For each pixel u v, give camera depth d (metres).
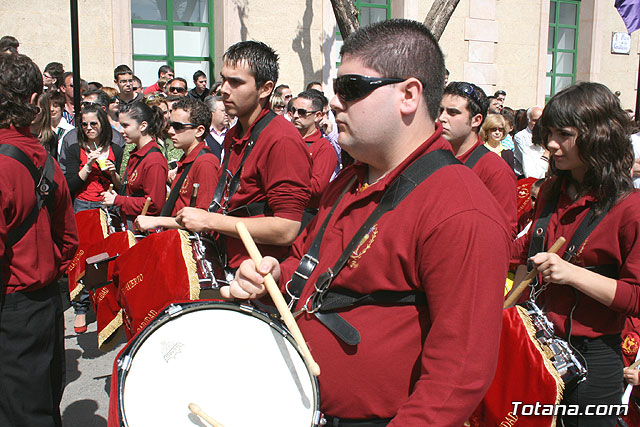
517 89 12.26
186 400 1.42
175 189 3.69
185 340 1.54
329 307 1.48
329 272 1.48
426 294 1.34
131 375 1.46
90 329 4.97
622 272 2.02
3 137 2.31
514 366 1.91
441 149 1.43
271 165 2.56
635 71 13.55
